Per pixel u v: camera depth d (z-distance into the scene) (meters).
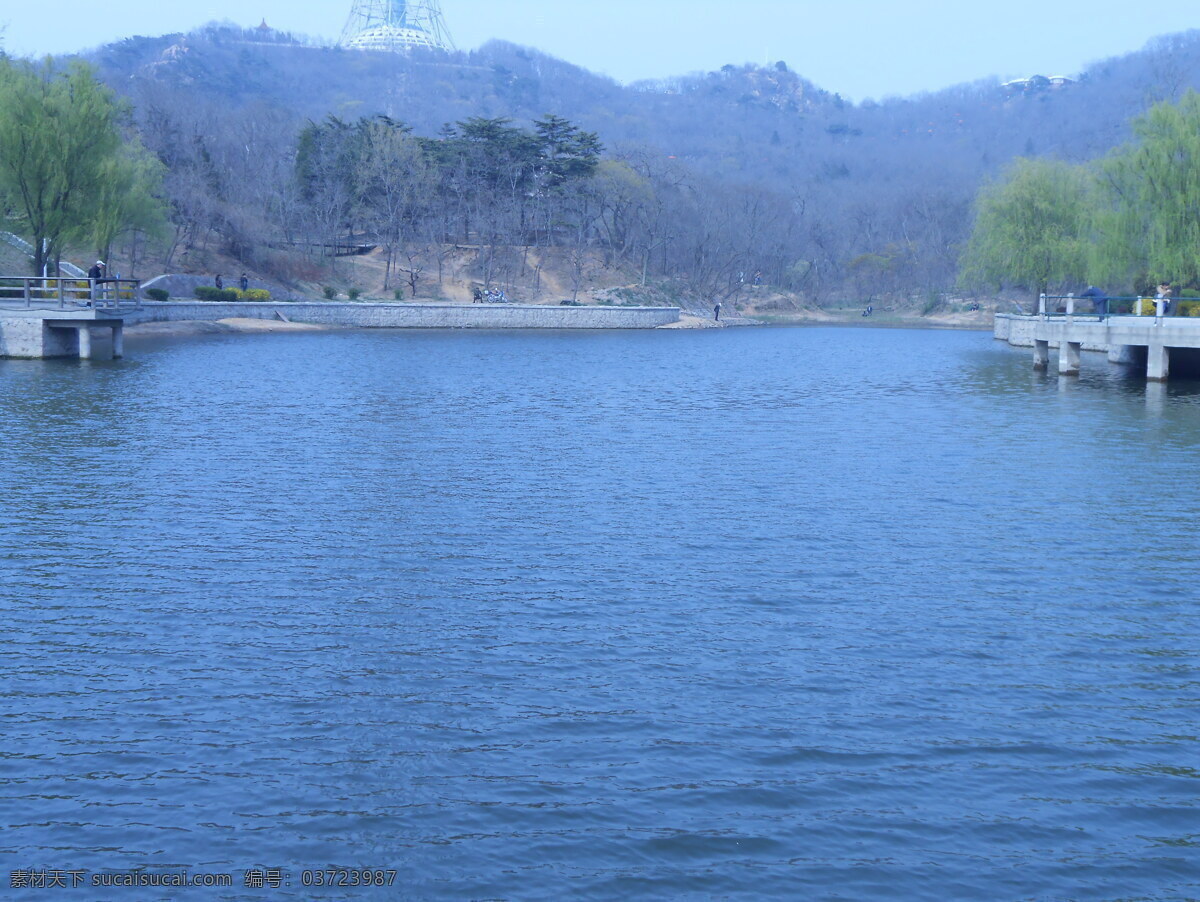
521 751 12.14
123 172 60.44
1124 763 12.02
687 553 19.39
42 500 22.56
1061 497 23.80
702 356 66.81
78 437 29.67
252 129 129.50
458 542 20.00
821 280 144.62
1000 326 82.31
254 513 21.89
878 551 19.61
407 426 33.44
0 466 25.70
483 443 30.52
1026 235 73.94
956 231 146.88
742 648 15.02
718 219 135.12
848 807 11.12
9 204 57.72
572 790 11.37
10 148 54.19
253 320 78.81
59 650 14.70
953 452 29.33
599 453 29.11
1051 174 75.06
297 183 117.38
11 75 56.16
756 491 24.39
